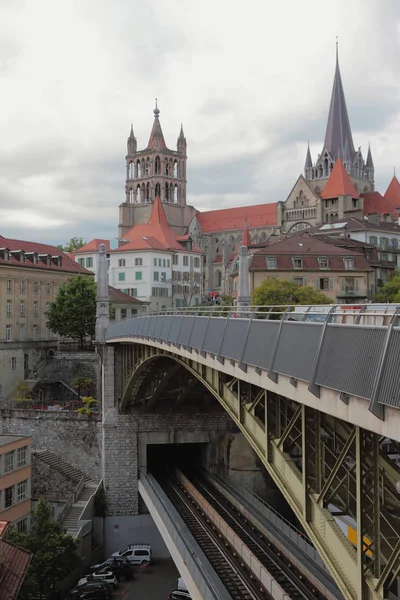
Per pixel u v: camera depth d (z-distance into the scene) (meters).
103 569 61.66
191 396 74.06
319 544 19.47
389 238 141.50
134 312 152.88
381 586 15.68
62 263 128.62
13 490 61.28
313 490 20.78
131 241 172.00
